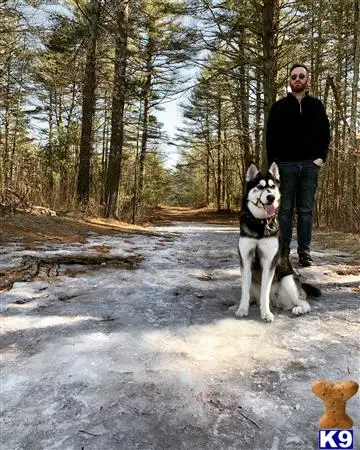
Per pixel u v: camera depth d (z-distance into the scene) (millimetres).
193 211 37375
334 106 15430
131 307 3504
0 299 3631
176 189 51656
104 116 20516
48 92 24797
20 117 19891
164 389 2164
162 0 11609
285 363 2496
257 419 1913
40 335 2871
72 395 2088
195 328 3086
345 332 3039
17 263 4855
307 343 2820
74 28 11844
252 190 3605
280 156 5410
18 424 1846
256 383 2248
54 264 4973
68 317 3234
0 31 12078
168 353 2613
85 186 13172
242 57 11430
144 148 22766
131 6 12117
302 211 5496
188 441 1752
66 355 2549
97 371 2348
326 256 6324
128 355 2568
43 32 12250
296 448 1710
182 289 4188
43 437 1759
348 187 11703
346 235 9273
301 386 2211
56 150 14781
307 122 5293
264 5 11273
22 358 2512
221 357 2580
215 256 6371
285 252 3707
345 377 2311
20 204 9531
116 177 13133
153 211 28453
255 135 21891
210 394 2127
